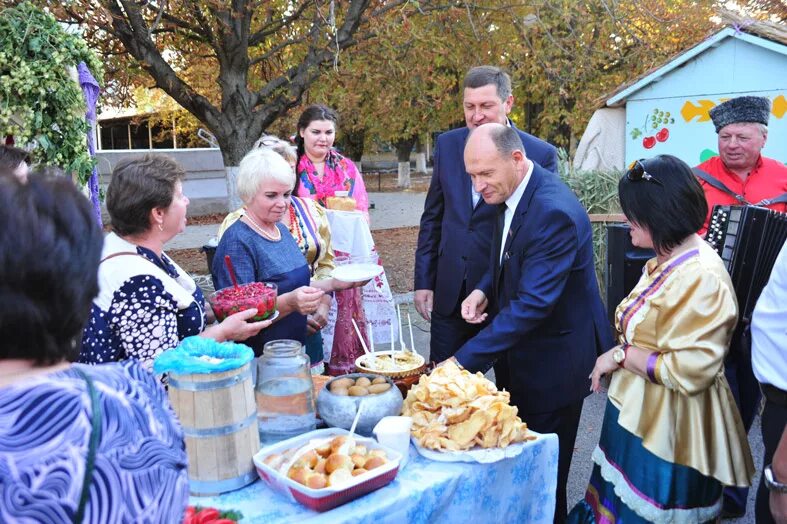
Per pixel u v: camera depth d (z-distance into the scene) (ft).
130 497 2.56
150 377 3.10
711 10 28.96
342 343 11.31
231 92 25.48
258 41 26.71
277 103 26.08
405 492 5.17
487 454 5.70
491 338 7.43
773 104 17.90
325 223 11.05
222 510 4.95
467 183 10.43
